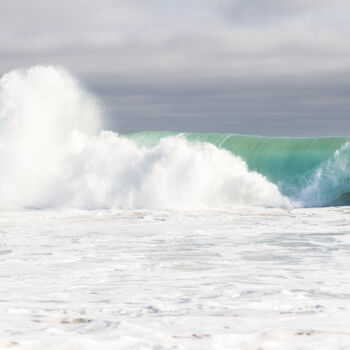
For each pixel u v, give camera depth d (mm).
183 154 64375
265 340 10570
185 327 11961
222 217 50312
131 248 30953
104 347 9898
